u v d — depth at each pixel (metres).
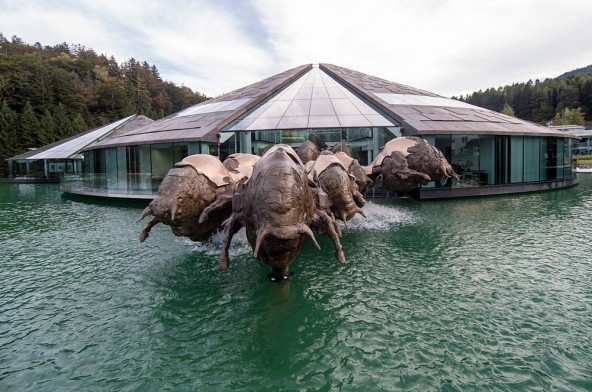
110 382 4.93
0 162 58.06
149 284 8.33
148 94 114.81
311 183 7.57
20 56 91.19
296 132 22.19
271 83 32.34
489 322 6.28
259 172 6.68
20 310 7.14
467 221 14.38
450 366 5.10
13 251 11.40
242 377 5.00
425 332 6.00
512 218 14.87
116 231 14.09
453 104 29.39
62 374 5.11
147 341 5.94
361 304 7.08
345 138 22.08
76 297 7.72
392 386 4.73
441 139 21.59
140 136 25.59
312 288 7.89
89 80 99.62
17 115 63.16
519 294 7.38
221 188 9.12
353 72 37.16
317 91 28.78
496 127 23.50
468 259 9.64
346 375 4.98
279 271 8.14
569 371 4.92
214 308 7.06
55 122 68.12
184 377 5.02
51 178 46.34
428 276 8.48
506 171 23.78
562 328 6.03
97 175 24.92
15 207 21.59
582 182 32.59
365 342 5.76
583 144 81.62
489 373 4.92
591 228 12.89
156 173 23.55
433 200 20.41
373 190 21.06
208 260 9.94
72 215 18.20
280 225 5.98
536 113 121.12
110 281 8.59
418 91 32.78
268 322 6.47
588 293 7.37
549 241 11.22
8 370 5.20
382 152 13.73
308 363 5.27
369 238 12.00
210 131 21.38
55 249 11.56
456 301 7.13
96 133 49.34
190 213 8.54
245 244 11.46
